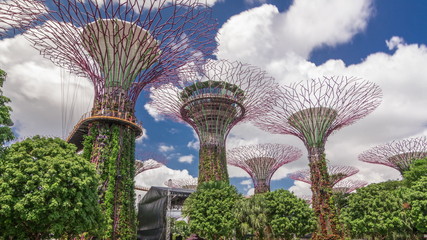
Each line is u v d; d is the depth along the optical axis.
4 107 17.58
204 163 46.81
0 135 17.02
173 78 32.69
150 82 31.09
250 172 65.06
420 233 36.62
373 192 36.59
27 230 18.00
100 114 28.06
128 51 28.84
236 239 33.28
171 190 36.69
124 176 27.33
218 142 48.12
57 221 17.53
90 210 18.89
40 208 16.80
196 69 32.38
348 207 38.22
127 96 29.72
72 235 21.83
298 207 36.78
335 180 66.12
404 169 57.78
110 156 26.94
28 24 27.03
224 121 49.38
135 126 29.31
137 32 31.11
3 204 16.23
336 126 45.06
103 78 29.58
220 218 30.70
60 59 32.09
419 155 56.62
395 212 34.09
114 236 24.91
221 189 33.50
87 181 19.00
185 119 52.69
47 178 17.55
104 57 29.19
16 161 18.05
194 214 31.92
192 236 39.09
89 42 27.27
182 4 26.36
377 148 62.38
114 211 25.66
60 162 18.55
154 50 29.19
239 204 32.44
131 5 25.83
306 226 35.94
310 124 44.66
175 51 29.39
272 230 35.09
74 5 25.31
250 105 48.28
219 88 50.03
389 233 34.78
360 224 35.16
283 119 47.53
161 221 35.16
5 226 17.14
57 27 27.22
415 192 30.45
